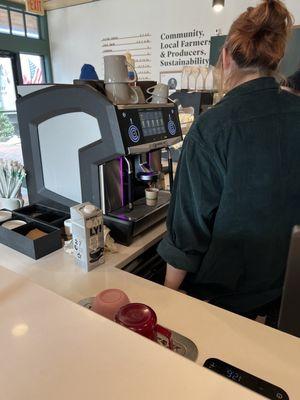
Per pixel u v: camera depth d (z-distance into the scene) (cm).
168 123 128
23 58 482
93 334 47
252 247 90
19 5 453
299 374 62
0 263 101
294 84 170
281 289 97
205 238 92
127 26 446
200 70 260
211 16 385
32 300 55
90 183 115
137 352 44
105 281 93
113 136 104
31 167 131
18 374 41
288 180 85
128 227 112
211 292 101
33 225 115
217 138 82
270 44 81
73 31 490
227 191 85
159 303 83
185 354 66
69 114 112
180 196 91
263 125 81
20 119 126
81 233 95
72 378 40
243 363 64
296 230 73
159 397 37
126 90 115
